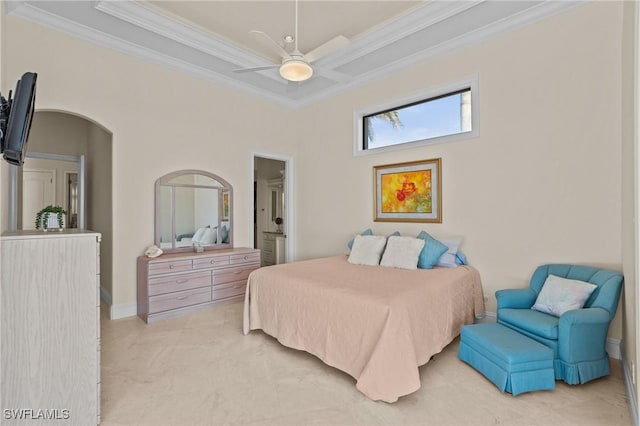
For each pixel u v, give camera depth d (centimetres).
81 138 468
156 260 342
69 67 317
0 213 201
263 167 692
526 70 301
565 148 279
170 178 392
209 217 432
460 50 346
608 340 253
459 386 213
